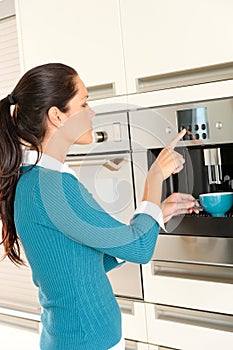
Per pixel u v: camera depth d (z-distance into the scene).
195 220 1.90
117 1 2.00
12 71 2.65
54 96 1.45
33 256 1.47
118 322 1.53
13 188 1.54
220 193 1.85
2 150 1.50
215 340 1.88
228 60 1.74
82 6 2.11
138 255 1.42
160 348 2.05
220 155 1.92
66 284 1.45
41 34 2.27
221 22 1.74
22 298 2.69
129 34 1.98
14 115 1.51
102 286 1.50
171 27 1.86
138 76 1.98
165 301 2.01
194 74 1.85
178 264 1.98
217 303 1.87
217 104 1.80
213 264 1.88
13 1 2.53
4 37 2.65
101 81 2.10
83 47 2.13
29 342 2.59
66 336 1.47
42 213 1.42
